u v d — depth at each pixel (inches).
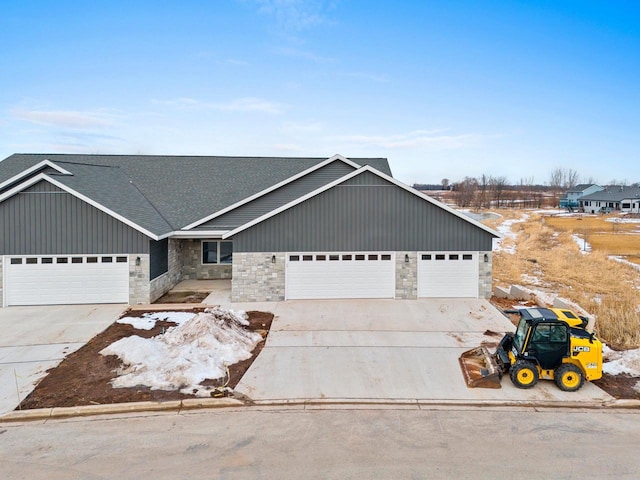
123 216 682.2
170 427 334.6
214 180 927.7
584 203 3604.8
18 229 671.1
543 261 1178.6
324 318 620.4
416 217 725.3
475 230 729.6
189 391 388.8
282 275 718.5
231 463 286.4
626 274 999.6
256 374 430.3
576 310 611.8
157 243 728.3
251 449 303.7
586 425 339.9
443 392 395.9
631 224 2289.6
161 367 428.1
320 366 451.5
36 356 473.7
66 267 681.6
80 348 498.0
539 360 402.6
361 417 351.9
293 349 499.2
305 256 721.0
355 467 281.6
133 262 689.0
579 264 1127.0
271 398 382.6
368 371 440.1
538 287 854.5
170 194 875.4
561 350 400.2
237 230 706.8
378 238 724.7
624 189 3604.8
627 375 429.1
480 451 301.1
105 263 687.1
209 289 797.9
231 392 389.1
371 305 691.4
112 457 294.4
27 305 676.7
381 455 296.0
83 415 354.3
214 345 470.9
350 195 720.3
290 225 717.3
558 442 313.7
